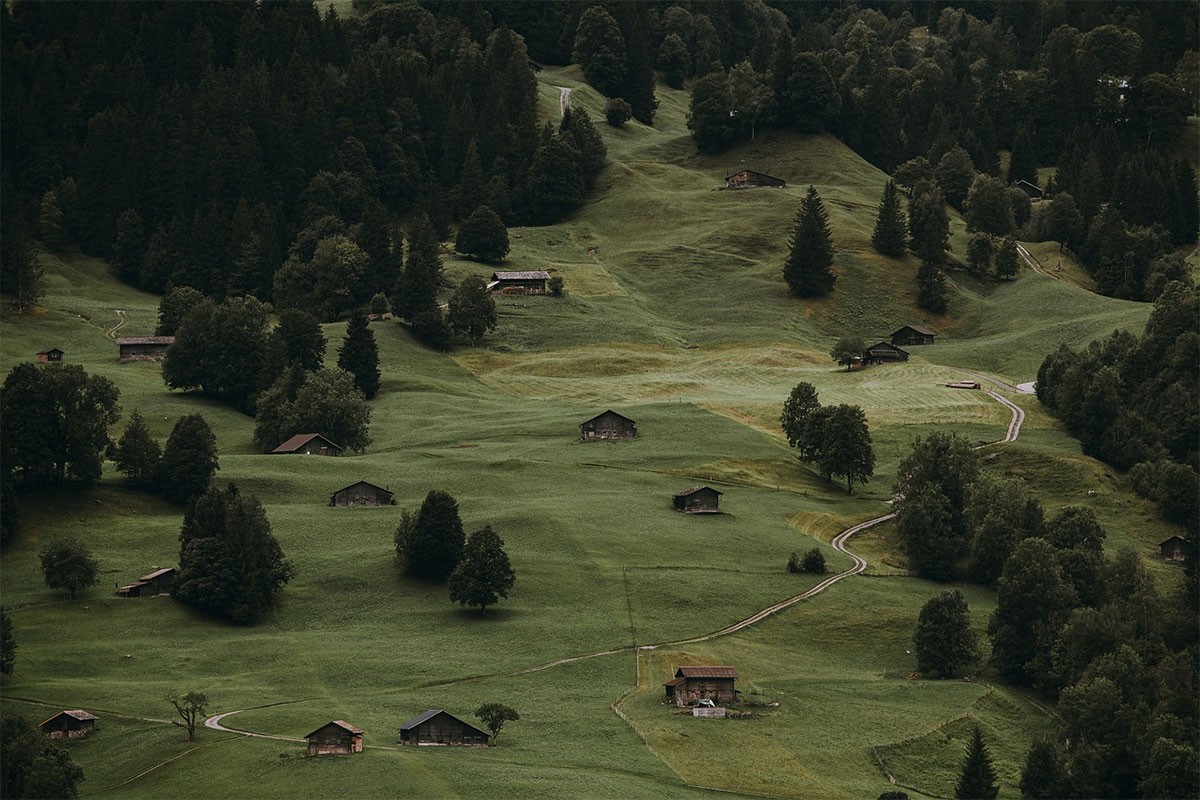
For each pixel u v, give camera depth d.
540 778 182.75
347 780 179.75
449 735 197.25
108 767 191.75
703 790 186.88
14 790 178.12
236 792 179.62
